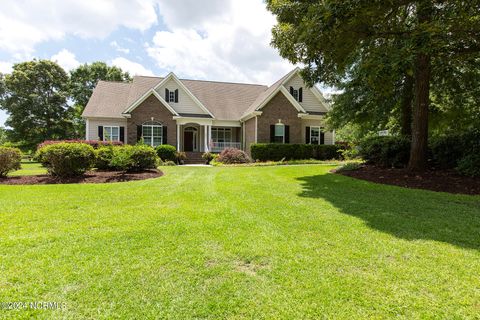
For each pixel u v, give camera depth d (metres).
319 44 7.82
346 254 3.14
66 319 2.03
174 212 4.93
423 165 8.79
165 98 21.06
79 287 2.44
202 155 20.28
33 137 31.09
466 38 7.30
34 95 30.11
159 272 2.72
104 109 19.88
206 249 3.27
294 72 22.05
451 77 10.80
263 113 20.27
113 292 2.37
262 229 3.99
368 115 14.37
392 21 8.14
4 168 9.34
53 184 8.33
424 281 2.55
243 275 2.68
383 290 2.41
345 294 2.35
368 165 11.06
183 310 2.15
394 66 6.18
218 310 2.15
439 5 7.22
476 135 8.05
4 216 4.62
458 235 3.72
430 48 6.12
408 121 12.37
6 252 3.13
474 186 6.91
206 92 24.20
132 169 10.87
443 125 13.45
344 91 14.61
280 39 9.18
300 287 2.47
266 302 2.25
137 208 5.25
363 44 8.30
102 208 5.24
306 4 8.20
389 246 3.36
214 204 5.57
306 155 19.72
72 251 3.18
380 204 5.51
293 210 5.07
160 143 20.11
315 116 21.38
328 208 5.21
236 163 17.53
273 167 14.02
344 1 6.41
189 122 20.73
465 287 2.45
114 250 3.22
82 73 36.31
